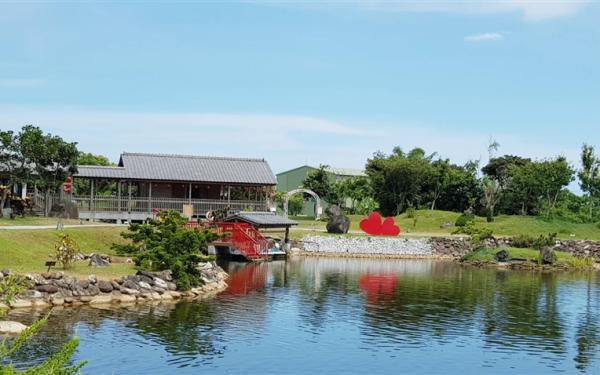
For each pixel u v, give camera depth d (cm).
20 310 2684
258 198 7106
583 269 6406
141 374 2078
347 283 4428
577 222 9150
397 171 10131
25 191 5591
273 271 4953
